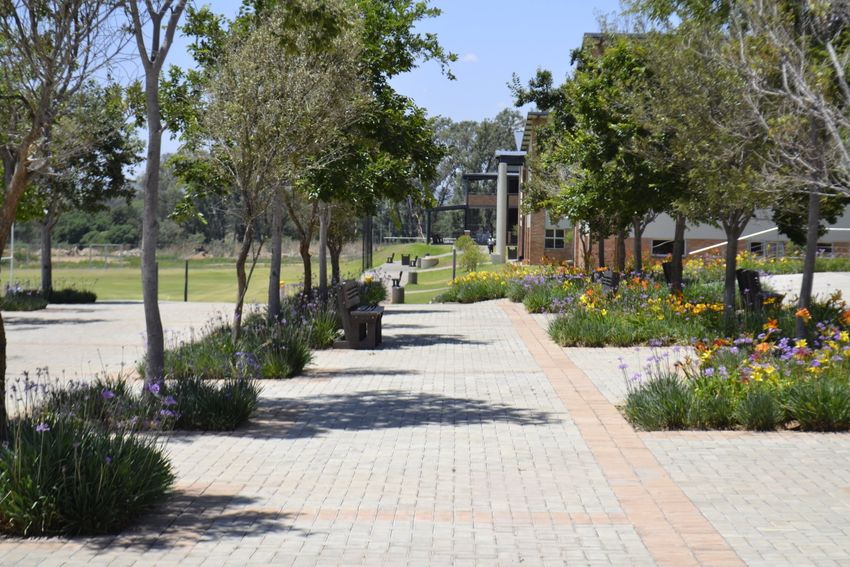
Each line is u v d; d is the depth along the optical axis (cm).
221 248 9731
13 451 695
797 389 1027
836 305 1947
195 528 664
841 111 1024
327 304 2080
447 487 773
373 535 646
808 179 1063
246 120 1474
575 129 2631
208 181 2005
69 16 924
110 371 1466
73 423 764
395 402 1180
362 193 2036
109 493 659
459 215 12825
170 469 764
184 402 1016
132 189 3350
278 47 1486
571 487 773
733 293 1877
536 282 2767
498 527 666
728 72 1356
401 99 2077
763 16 1112
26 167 888
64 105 1012
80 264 7331
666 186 1869
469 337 1962
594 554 606
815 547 621
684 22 1492
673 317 1819
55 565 587
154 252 1091
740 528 664
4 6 937
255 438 966
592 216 2697
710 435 973
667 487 771
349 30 1588
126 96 1411
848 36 1166
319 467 842
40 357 1675
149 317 1083
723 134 1341
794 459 870
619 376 1379
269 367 1382
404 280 5250
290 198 2177
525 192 3516
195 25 1856
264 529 661
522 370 1462
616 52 1906
